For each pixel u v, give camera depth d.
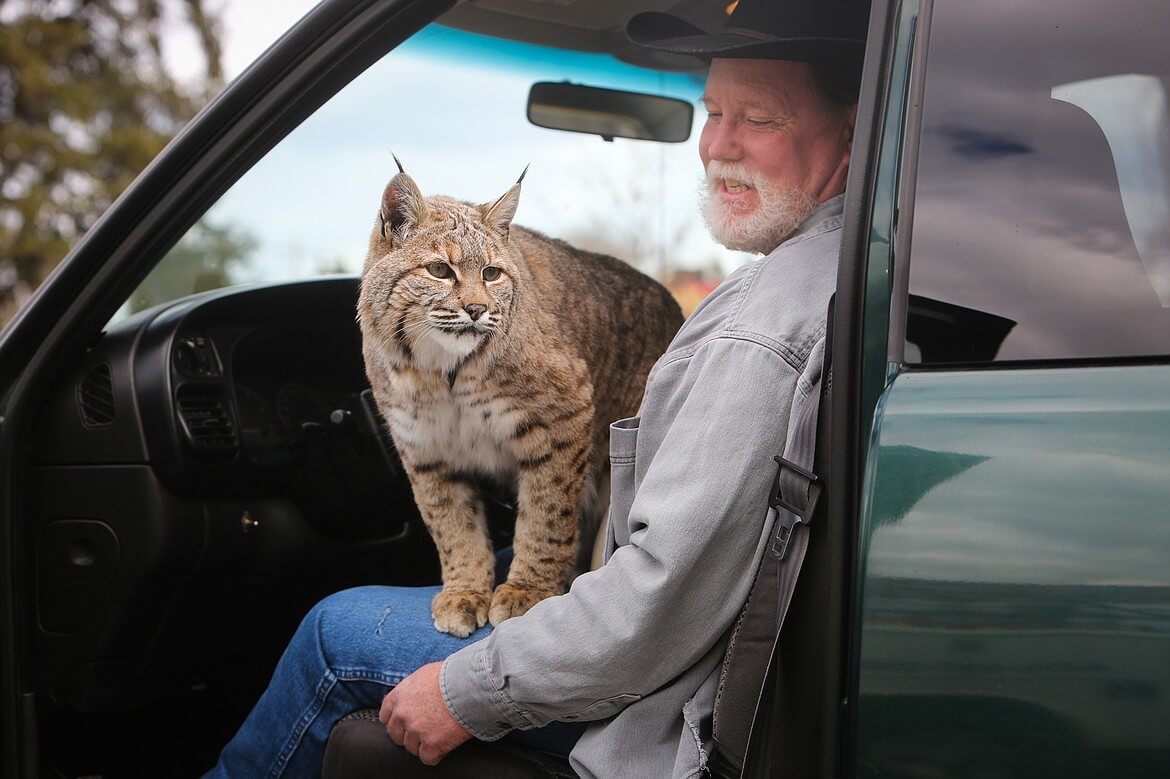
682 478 1.43
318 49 1.73
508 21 2.53
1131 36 1.23
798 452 1.36
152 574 2.24
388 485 2.69
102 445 2.18
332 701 1.79
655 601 1.40
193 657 2.45
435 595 1.98
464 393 2.35
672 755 1.48
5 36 11.24
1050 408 1.11
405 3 1.70
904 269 1.23
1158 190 1.20
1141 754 1.03
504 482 2.52
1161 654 1.02
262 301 2.57
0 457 1.95
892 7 1.31
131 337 2.27
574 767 1.51
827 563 1.32
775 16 1.71
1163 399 1.07
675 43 1.69
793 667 1.34
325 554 2.64
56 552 2.15
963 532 1.11
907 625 1.13
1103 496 1.06
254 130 1.79
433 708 1.57
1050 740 1.06
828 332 1.35
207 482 2.31
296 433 2.57
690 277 3.88
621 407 2.85
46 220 11.24
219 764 1.94
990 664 1.09
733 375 1.45
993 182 1.22
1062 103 1.24
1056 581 1.06
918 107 1.26
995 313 1.18
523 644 1.50
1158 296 1.14
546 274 2.64
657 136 2.93
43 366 1.97
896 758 1.13
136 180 1.84
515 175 3.42
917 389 1.18
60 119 11.66
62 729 2.37
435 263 2.33
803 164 1.72
